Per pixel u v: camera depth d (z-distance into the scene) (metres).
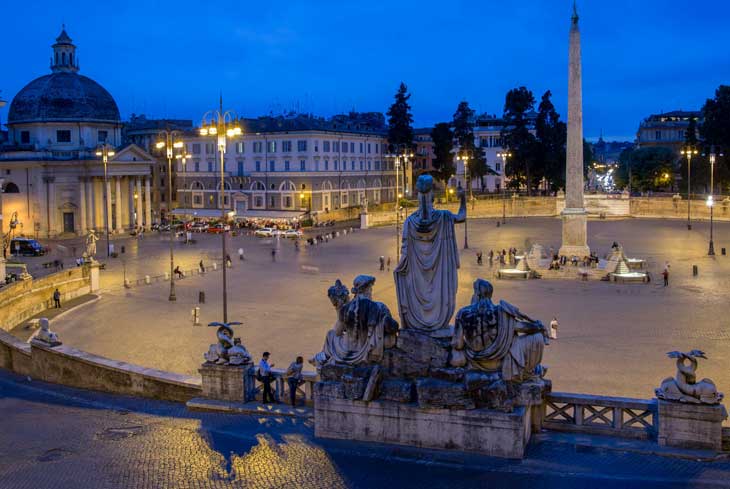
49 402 21.31
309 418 18.56
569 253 70.62
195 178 136.12
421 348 16.59
